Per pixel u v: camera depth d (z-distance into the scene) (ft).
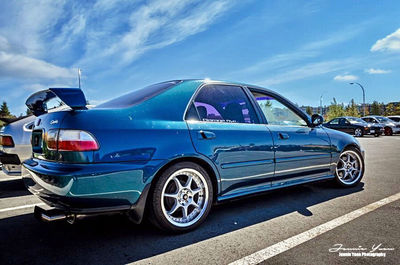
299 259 5.84
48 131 6.51
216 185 7.90
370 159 21.26
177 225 7.16
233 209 9.32
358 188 12.00
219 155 7.82
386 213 8.65
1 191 12.48
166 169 6.95
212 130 7.88
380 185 12.49
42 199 6.32
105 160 6.05
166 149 6.83
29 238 7.12
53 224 8.13
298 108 10.99
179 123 7.43
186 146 7.19
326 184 12.80
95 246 6.62
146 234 7.30
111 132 6.26
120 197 6.19
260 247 6.44
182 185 7.54
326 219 8.21
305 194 11.14
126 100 8.11
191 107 7.97
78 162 5.89
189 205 7.55
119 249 6.45
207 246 6.54
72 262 5.85
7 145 11.76
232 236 7.10
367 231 7.27
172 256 6.07
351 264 5.62
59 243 6.81
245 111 9.25
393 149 29.35
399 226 7.58
